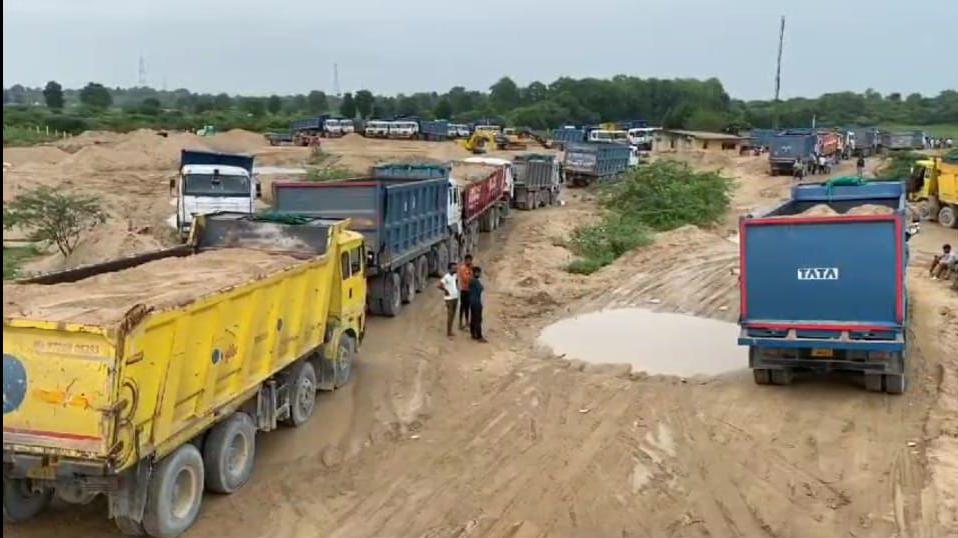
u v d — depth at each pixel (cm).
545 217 3550
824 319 1280
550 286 2217
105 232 2575
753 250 1295
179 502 893
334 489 1015
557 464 1093
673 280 2245
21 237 2759
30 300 854
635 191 3684
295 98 17575
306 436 1179
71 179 4622
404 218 1939
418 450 1141
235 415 996
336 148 7494
